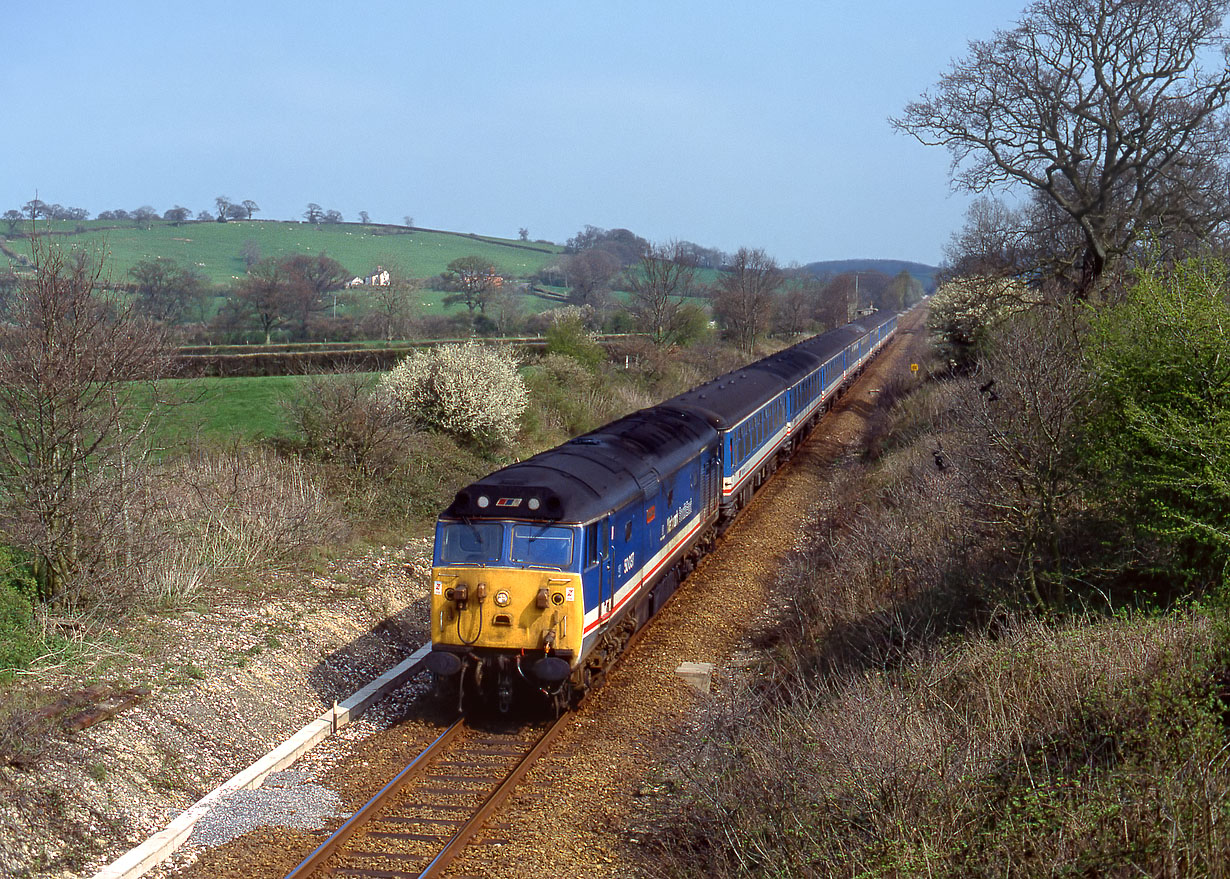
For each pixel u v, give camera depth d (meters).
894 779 7.60
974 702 8.88
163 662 11.60
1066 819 6.51
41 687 10.28
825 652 12.40
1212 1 22.30
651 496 14.62
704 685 13.01
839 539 17.91
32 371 11.82
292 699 12.04
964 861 6.61
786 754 8.77
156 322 13.73
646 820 9.24
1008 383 10.84
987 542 12.53
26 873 7.75
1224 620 7.73
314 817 9.27
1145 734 6.97
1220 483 8.70
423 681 13.41
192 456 18.73
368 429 21.05
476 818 9.10
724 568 18.84
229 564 15.49
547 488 11.73
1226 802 5.96
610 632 13.04
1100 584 10.67
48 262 11.94
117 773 9.28
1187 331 9.52
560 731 11.59
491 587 11.54
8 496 12.09
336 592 15.59
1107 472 10.05
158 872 8.26
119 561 12.94
